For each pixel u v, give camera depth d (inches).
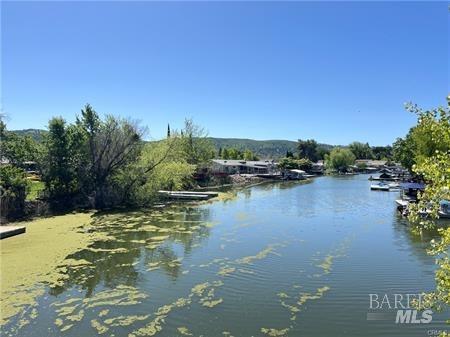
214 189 3065.9
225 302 708.0
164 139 2516.0
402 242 1179.3
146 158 2068.2
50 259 986.7
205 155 3609.7
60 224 1446.9
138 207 1947.6
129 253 1051.9
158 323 624.7
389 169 6186.0
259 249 1093.8
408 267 917.2
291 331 597.6
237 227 1432.1
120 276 858.8
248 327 609.6
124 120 1995.6
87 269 908.0
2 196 1466.5
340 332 592.4
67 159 1839.3
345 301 709.9
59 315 656.4
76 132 1898.4
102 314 660.1
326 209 1937.7
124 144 1952.5
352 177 5142.7
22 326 616.7
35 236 1238.3
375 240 1207.6
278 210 1893.5
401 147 3472.0
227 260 981.8
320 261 968.3
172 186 2578.7
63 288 784.3
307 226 1457.9
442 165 329.7
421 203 347.3
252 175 4507.9
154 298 729.6
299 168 5649.6
